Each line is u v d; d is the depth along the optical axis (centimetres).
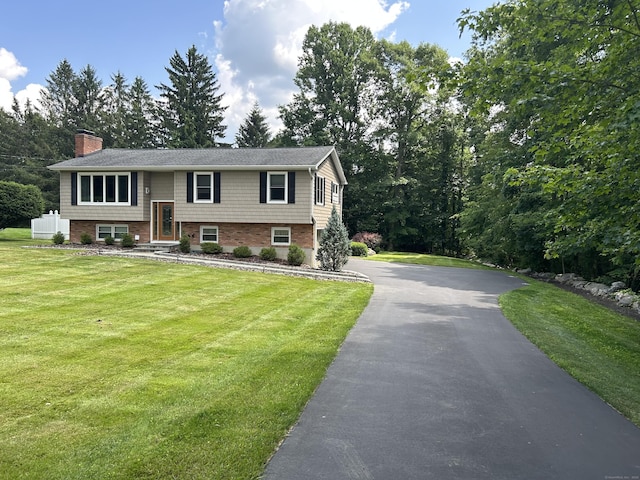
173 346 680
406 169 4109
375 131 3903
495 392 529
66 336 703
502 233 2380
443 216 3969
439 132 3912
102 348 652
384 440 397
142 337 720
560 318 1055
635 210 700
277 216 1884
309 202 1856
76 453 354
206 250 1894
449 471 347
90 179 2022
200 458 350
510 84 632
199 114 4953
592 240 831
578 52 707
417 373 593
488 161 2603
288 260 1780
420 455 372
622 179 668
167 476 323
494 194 2564
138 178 1983
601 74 614
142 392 490
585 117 657
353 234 4019
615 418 459
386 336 792
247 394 490
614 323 1052
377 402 488
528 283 1758
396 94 3759
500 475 343
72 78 5934
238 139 5522
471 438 406
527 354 702
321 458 362
